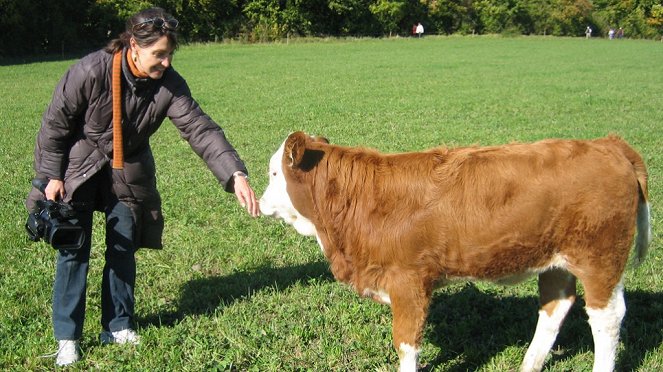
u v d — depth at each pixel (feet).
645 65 107.76
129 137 14.19
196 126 14.46
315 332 16.10
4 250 21.42
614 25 256.52
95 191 14.74
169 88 14.21
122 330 15.66
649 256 20.70
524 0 243.81
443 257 12.86
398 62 113.19
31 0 137.80
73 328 14.57
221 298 18.17
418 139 41.57
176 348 15.21
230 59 118.01
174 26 13.09
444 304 17.92
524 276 13.35
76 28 149.79
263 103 60.34
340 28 207.82
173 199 27.53
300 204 14.15
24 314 16.92
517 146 13.20
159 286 19.16
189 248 22.04
